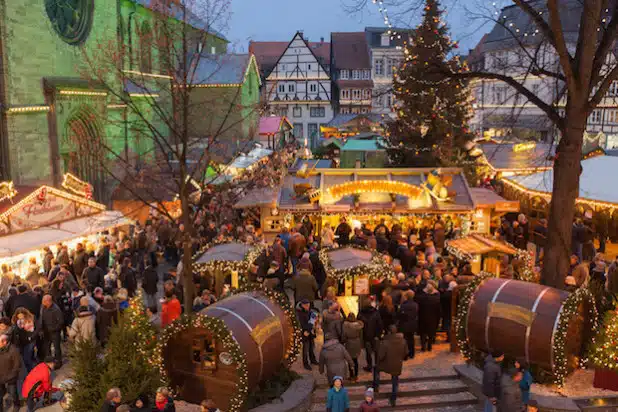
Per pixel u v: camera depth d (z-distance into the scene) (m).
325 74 88.19
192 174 15.98
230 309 12.75
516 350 13.20
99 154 21.53
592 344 13.49
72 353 13.19
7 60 27.14
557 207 14.72
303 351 14.52
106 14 37.16
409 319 14.62
